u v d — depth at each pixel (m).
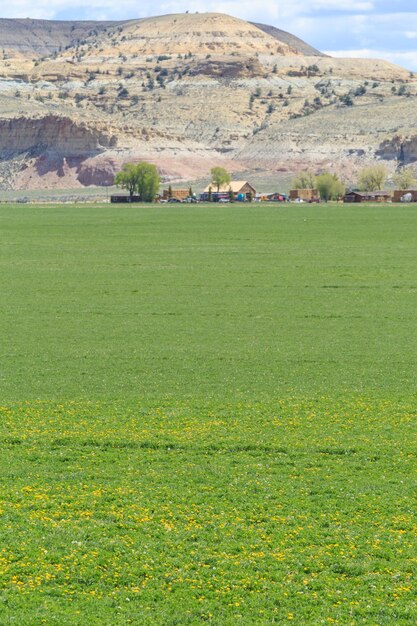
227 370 71.25
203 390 64.50
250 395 62.81
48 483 45.06
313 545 37.97
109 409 58.91
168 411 58.44
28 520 40.19
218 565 36.12
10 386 65.69
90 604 33.25
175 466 47.75
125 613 32.69
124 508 41.75
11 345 81.62
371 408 58.91
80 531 39.06
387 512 41.22
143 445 51.31
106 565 36.12
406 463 47.78
